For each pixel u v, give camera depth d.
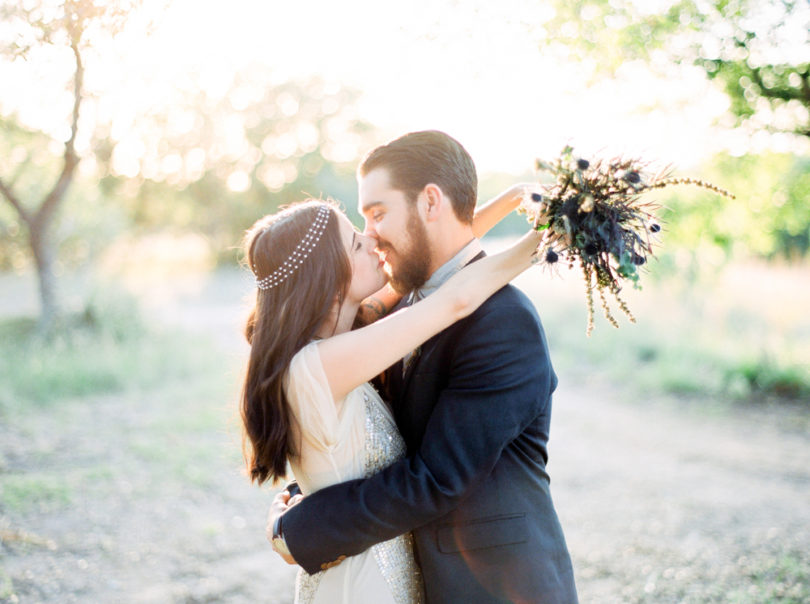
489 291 1.58
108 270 14.00
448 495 1.47
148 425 6.48
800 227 7.48
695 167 6.50
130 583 3.63
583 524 4.45
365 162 1.77
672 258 10.52
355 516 1.48
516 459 1.63
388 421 1.71
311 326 1.62
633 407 7.52
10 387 7.48
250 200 29.05
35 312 11.99
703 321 9.92
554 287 12.61
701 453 5.91
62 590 3.53
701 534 4.22
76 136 4.27
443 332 1.64
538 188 1.53
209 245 28.00
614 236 1.44
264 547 4.11
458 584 1.57
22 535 4.11
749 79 3.62
